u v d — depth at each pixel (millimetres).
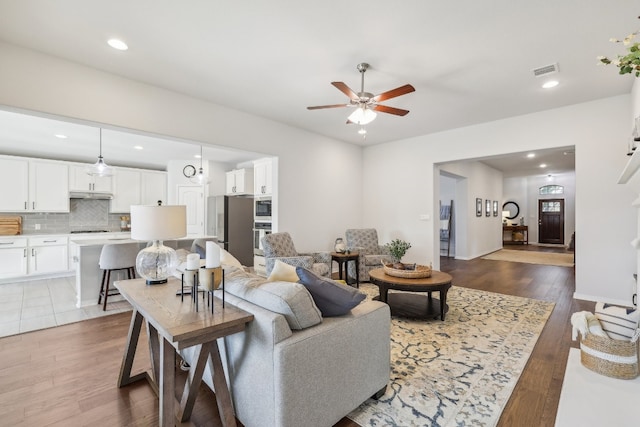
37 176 5445
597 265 3914
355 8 2168
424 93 3658
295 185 5105
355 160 6305
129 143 5082
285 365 1399
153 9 2170
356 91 3582
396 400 1900
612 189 3795
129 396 1972
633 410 1777
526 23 2336
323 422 1563
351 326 1723
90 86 3010
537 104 4020
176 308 1644
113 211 6340
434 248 5508
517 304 3850
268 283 1743
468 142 4996
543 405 1843
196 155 6160
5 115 3678
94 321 3305
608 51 2717
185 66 3012
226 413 1579
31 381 2135
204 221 6895
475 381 2107
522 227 11414
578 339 2770
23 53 2652
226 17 2266
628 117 3680
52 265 5445
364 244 5461
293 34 2482
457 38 2533
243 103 3992
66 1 2068
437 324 3172
